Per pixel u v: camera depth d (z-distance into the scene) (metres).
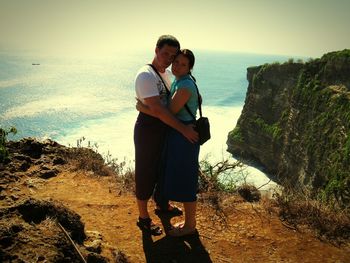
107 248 3.31
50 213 3.09
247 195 5.22
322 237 4.12
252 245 3.91
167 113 3.34
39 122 96.69
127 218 4.31
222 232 4.14
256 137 57.75
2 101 130.38
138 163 3.76
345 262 3.66
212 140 75.88
